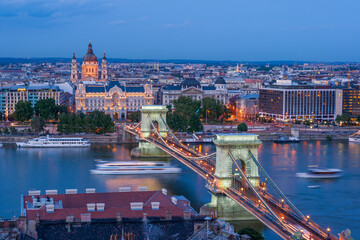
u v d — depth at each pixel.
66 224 195.50
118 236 190.62
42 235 189.38
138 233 193.38
